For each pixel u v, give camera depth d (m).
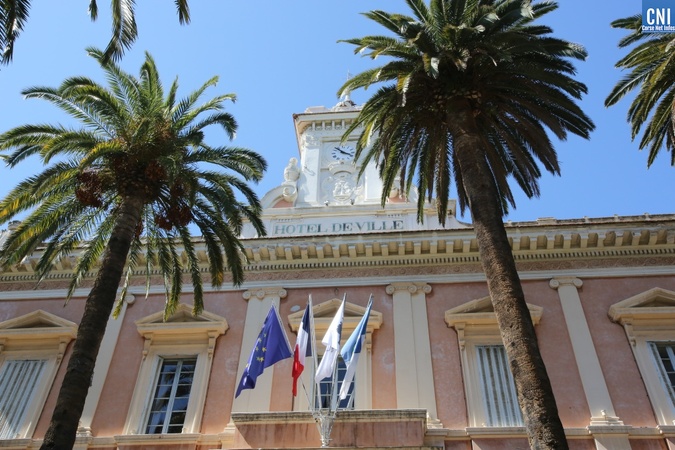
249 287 22.03
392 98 18.09
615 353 19.27
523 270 21.50
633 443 17.28
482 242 15.01
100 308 14.66
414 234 21.97
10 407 19.72
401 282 21.56
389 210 24.09
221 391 19.52
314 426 17.30
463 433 17.75
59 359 20.66
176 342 20.83
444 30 17.36
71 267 22.94
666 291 20.27
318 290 21.75
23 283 22.92
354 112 28.11
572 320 20.08
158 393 19.89
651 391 18.30
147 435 18.31
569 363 19.14
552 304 20.59
